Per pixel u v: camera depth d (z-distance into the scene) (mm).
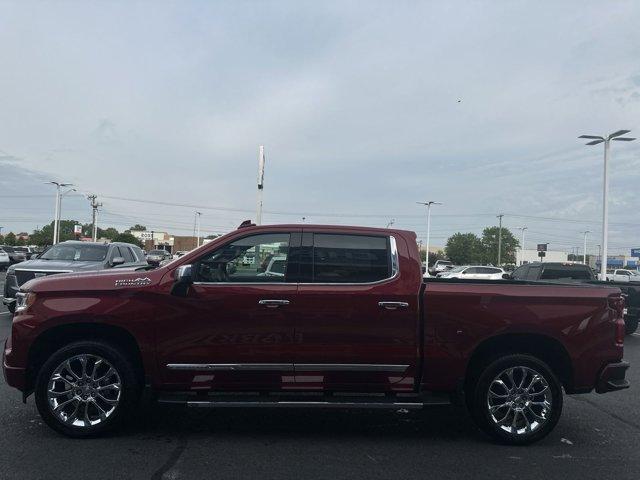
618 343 5633
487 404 5473
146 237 102750
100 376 5430
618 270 47188
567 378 5645
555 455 5223
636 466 4957
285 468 4750
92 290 5418
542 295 5559
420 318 5484
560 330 5523
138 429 5742
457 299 5473
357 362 5430
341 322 5422
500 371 5480
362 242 5648
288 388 5418
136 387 5449
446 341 5461
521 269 18234
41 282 5535
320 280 5527
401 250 5609
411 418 6414
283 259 5590
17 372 5371
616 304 5672
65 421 5344
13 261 41188
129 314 5367
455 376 5477
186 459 4902
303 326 5406
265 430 5816
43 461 4777
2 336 10727
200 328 5387
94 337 5559
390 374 5477
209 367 5375
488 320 5477
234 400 5363
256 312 5387
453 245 126375
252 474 4594
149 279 5453
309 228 5680
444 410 6754
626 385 5621
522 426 5527
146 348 5387
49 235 105938
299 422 6141
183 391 5422
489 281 6051
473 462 4996
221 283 5461
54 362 5324
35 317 5375
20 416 6031
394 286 5492
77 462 4770
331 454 5129
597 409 6992
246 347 5387
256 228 5656
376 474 4656
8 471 4543
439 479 4578
